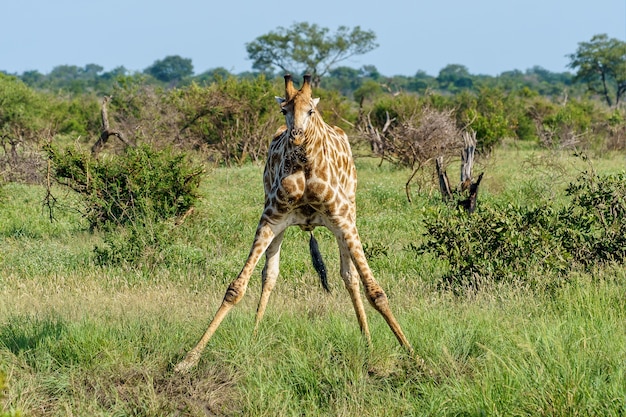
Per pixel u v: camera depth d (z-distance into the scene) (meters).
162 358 23.66
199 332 25.61
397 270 36.72
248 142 98.19
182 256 39.12
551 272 31.05
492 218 33.62
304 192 24.05
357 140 92.88
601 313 26.12
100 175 47.59
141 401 21.11
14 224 51.75
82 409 20.70
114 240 41.47
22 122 109.75
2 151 84.69
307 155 23.52
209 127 100.19
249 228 48.00
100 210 47.88
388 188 62.59
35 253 40.53
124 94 108.31
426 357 23.12
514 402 19.44
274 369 22.62
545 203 36.28
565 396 18.84
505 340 23.48
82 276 36.66
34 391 21.41
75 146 49.12
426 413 19.94
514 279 30.70
